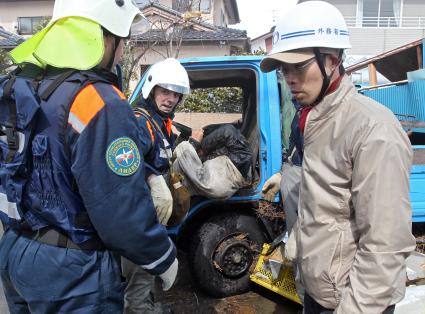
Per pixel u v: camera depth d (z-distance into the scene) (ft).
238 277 10.25
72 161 4.12
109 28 4.57
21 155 4.25
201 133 10.08
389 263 4.05
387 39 51.16
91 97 4.16
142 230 4.24
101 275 4.43
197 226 10.22
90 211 4.09
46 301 4.31
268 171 9.93
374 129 4.14
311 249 4.76
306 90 4.66
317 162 4.68
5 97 4.35
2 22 50.39
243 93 12.16
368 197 4.12
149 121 7.34
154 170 7.13
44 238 4.39
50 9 49.88
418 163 9.55
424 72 10.45
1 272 4.83
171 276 4.90
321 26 4.50
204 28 34.14
